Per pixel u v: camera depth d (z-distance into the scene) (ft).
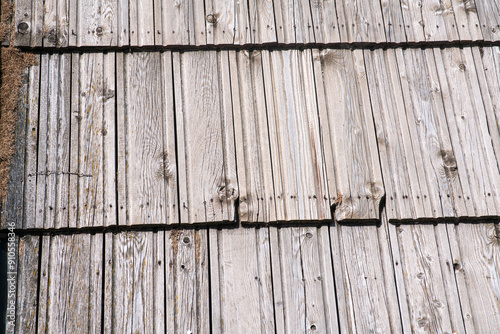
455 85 8.20
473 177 7.87
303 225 7.64
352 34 8.25
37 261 7.35
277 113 7.93
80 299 7.29
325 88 8.06
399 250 7.63
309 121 7.93
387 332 7.38
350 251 7.59
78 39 7.95
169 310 7.32
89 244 7.43
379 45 8.26
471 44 8.38
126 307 7.30
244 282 7.44
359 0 8.38
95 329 7.23
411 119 8.02
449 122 8.05
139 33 8.04
